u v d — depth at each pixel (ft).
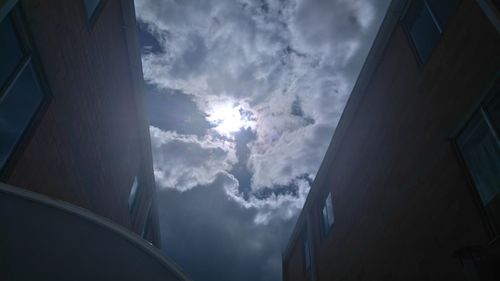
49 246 9.11
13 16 17.17
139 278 9.48
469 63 19.29
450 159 19.76
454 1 22.18
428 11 25.16
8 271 8.50
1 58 16.80
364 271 27.50
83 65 24.72
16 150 18.20
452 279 17.72
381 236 25.93
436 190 20.49
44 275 8.71
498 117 17.02
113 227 9.87
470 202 17.75
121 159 35.65
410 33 27.14
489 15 17.39
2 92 16.98
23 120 18.74
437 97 21.98
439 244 19.24
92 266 9.21
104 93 29.40
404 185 24.02
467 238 17.37
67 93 22.77
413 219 22.17
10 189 9.47
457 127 19.57
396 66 28.37
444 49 21.79
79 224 9.70
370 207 28.68
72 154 24.17
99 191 30.14
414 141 23.77
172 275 9.95
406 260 22.08
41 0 18.29
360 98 34.30
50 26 19.66
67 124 23.07
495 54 17.44
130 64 34.37
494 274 12.71
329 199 40.73
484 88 17.90
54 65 20.80
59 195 22.98
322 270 37.68
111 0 28.60
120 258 9.55
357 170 33.01
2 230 8.96
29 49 18.79
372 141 30.76
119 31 31.27
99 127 28.81
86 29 24.50
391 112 27.91
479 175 17.84
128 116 36.58
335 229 36.14
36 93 19.88
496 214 16.37
